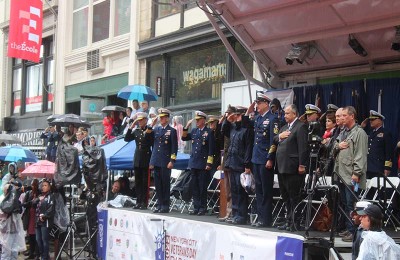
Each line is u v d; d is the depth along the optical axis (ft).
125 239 38.81
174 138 37.47
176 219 33.50
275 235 25.72
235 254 28.25
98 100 67.36
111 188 47.62
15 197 43.27
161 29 60.18
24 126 86.99
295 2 33.60
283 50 39.24
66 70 76.79
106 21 69.67
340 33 34.32
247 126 30.91
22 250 44.09
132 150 43.98
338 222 26.53
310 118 27.84
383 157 30.99
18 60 91.15
